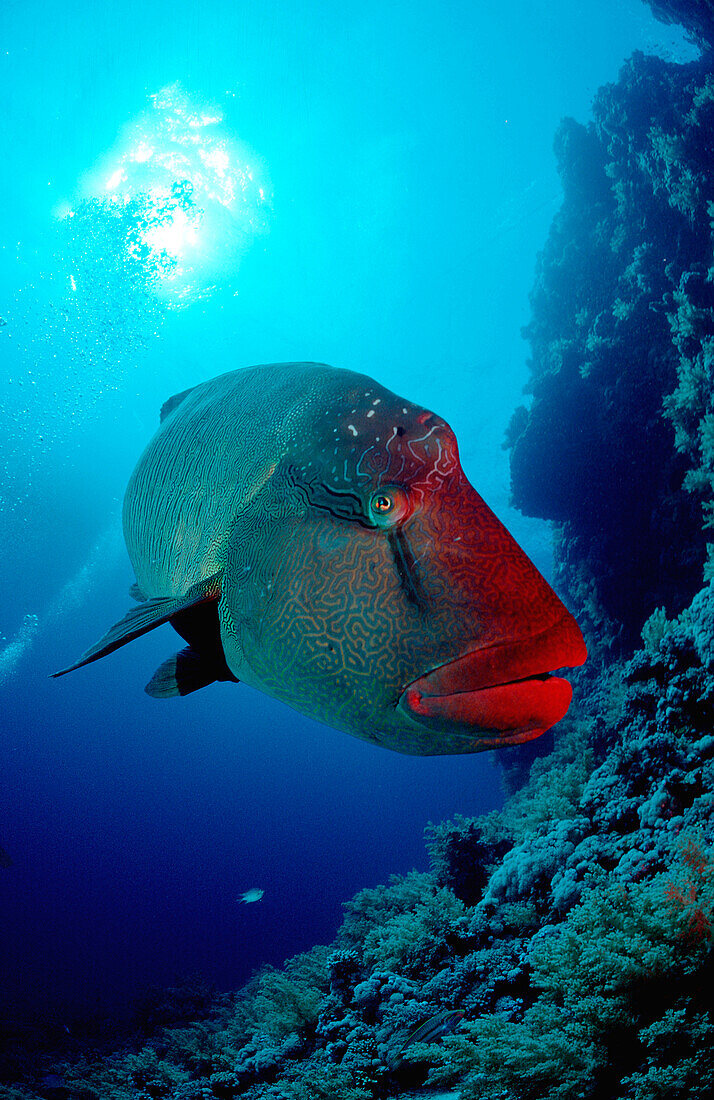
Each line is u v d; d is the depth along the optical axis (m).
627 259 18.59
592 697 19.69
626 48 48.25
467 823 11.65
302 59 47.62
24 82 39.72
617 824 8.62
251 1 44.00
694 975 4.76
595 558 19.45
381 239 53.41
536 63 50.62
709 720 8.90
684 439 15.44
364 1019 8.97
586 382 18.86
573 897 7.70
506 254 54.69
